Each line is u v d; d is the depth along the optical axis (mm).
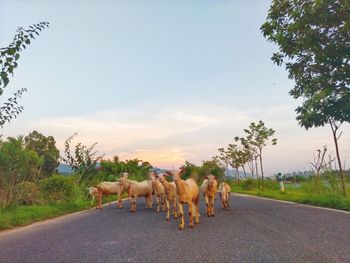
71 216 17375
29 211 17891
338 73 16562
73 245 9195
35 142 69812
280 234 9539
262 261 6801
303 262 6629
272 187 44969
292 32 16469
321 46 16578
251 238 9125
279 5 16906
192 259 7156
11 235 11719
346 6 14102
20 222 14781
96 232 11266
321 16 15094
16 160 19547
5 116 11055
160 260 7176
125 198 31984
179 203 11516
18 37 8633
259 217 13508
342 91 16531
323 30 16172
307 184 27875
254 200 23797
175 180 11273
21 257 8086
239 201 23141
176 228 11453
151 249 8234
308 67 17750
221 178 54812
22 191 20359
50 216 17438
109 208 21125
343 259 6754
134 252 8000
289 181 49500
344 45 15758
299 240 8617
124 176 19750
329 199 17812
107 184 21734
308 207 16906
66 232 11641
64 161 27797
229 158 59125
